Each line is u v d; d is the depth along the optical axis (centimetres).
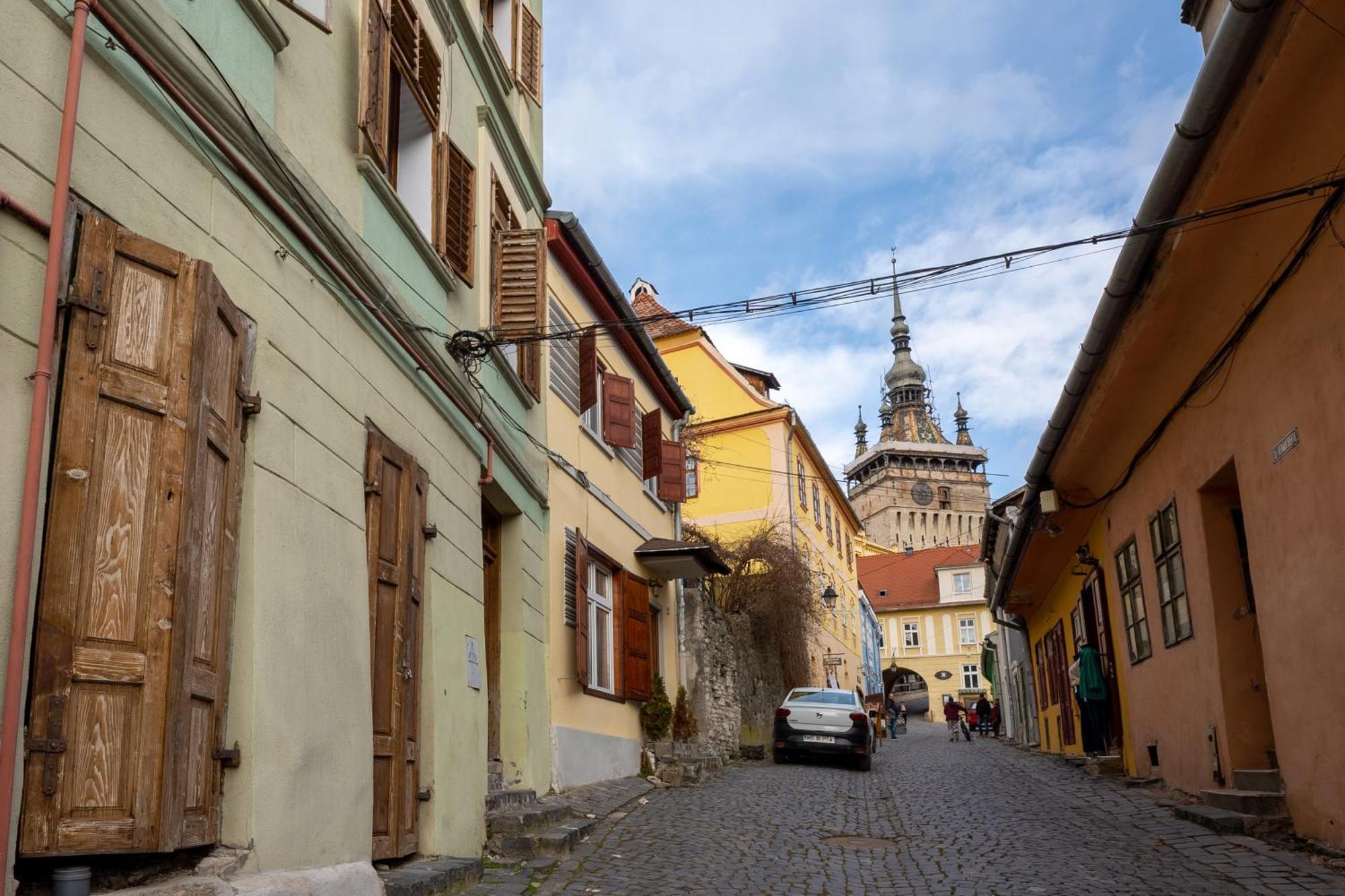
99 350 427
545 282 1078
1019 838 980
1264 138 717
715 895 735
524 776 1104
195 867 466
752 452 3391
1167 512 1202
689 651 2020
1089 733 1753
